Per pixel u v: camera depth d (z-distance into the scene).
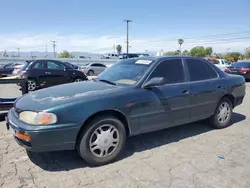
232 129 4.95
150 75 3.84
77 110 3.03
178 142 4.19
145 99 3.61
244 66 15.18
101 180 2.92
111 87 3.66
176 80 4.14
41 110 2.94
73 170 3.16
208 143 4.15
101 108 3.17
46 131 2.87
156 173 3.10
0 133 4.56
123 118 3.50
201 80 4.50
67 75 11.12
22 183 2.82
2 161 3.39
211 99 4.57
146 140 4.27
